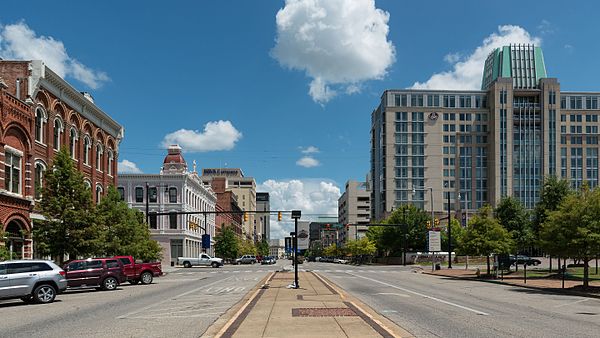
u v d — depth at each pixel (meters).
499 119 125.50
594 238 25.73
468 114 129.62
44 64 37.12
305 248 27.91
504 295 25.52
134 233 41.84
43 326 14.39
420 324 14.34
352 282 36.12
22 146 34.84
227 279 40.62
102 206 39.19
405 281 38.12
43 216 35.19
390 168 127.62
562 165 126.12
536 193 123.94
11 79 36.34
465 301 21.94
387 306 19.39
